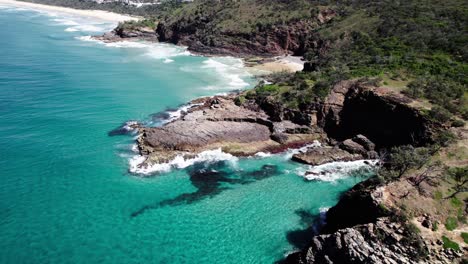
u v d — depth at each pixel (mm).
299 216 41500
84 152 52812
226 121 59781
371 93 57094
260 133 58188
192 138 54312
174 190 45250
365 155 53781
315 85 63562
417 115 50281
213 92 81438
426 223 30922
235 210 42031
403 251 29297
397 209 32125
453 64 66125
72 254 34719
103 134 58438
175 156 51812
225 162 52094
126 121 63625
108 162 50562
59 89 77188
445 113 48688
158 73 96688
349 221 36188
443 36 78062
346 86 61844
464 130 46812
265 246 36906
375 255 29734
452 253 28594
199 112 64125
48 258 34094
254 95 66812
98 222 39125
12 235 36562
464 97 54594
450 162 40750
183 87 84625
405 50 77500
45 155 51281
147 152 52625
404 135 51812
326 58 84625
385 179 37750
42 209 40594
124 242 36562
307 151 54625
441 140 45094
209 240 37344
